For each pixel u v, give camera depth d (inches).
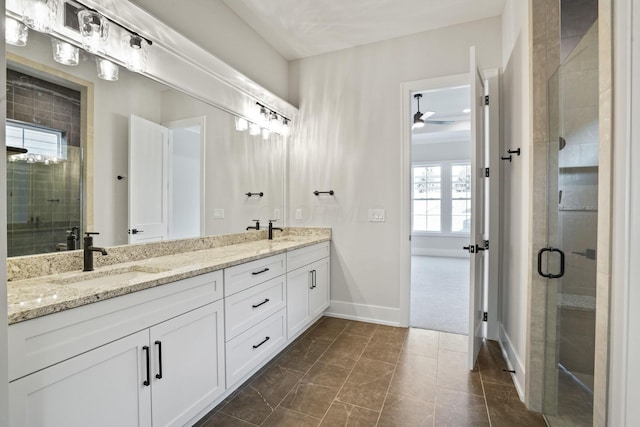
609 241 36.1
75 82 62.2
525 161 75.4
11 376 35.8
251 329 79.2
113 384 47.0
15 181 53.6
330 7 100.0
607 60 35.8
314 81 131.0
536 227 69.1
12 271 52.6
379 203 121.2
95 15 57.5
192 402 61.2
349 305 126.5
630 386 32.6
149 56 74.0
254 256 79.8
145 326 51.9
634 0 31.4
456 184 285.6
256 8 100.5
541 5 67.9
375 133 121.3
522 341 77.2
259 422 65.7
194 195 91.7
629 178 32.6
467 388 78.2
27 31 53.1
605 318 36.5
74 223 62.4
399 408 70.3
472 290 84.8
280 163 130.5
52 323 39.6
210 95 94.0
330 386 78.9
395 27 110.9
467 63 107.7
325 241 124.1
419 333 112.0
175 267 64.3
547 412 67.2
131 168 73.7
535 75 68.6
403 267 117.4
